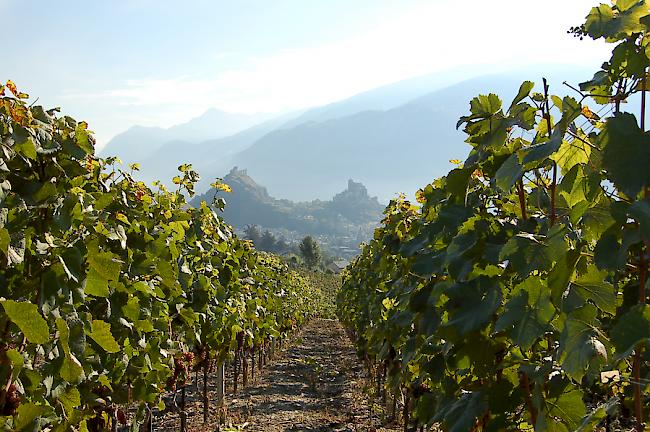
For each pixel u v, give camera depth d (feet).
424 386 13.09
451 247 7.16
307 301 83.51
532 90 6.31
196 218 22.49
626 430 9.44
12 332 8.22
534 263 5.27
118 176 16.51
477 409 6.76
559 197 6.07
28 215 8.81
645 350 5.15
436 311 8.59
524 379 6.56
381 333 18.40
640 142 4.25
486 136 6.74
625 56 5.02
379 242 21.77
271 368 46.70
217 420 24.88
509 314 5.54
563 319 5.26
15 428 7.21
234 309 25.66
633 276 6.63
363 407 28.89
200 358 23.85
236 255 28.09
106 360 12.52
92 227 10.44
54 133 9.80
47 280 8.32
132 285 13.44
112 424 14.78
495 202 8.11
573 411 5.69
